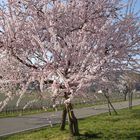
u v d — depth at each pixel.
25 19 10.49
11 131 16.67
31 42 10.15
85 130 15.23
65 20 10.44
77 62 9.73
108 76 10.14
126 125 17.23
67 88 8.86
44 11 10.55
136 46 11.33
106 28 10.54
